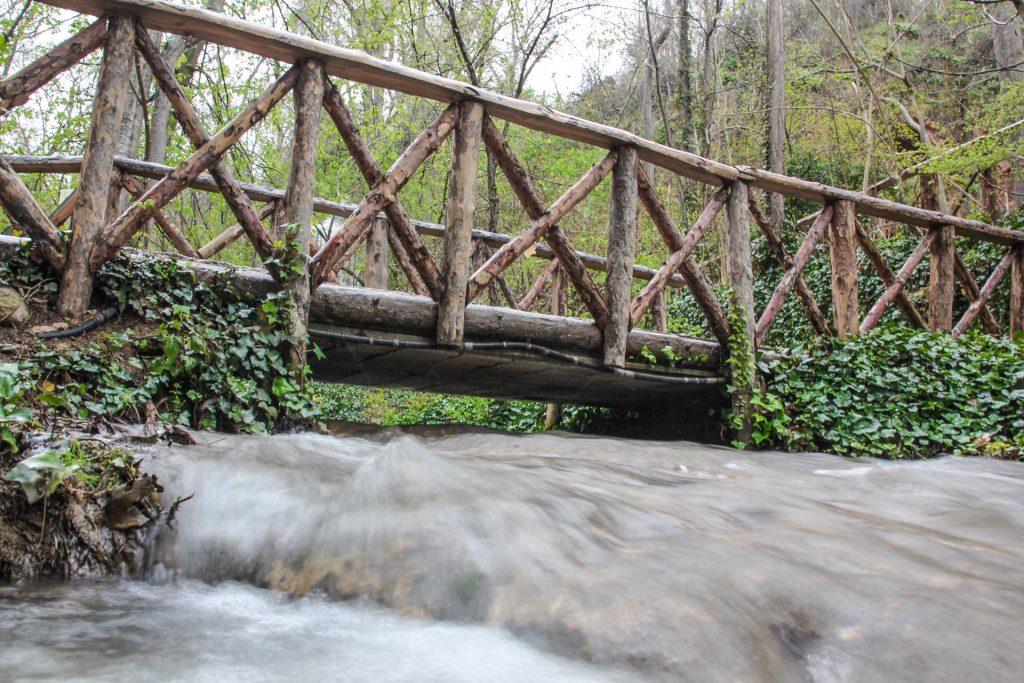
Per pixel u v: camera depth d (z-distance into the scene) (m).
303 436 4.30
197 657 2.04
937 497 4.29
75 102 10.88
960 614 2.32
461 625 2.30
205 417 4.33
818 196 7.48
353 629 2.30
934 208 15.59
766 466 5.41
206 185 7.11
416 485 3.01
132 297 4.34
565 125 5.80
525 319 5.80
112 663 1.96
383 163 14.45
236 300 4.70
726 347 6.94
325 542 2.68
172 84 4.53
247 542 2.78
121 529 2.86
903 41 24.48
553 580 2.38
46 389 3.67
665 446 6.00
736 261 6.92
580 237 17.91
